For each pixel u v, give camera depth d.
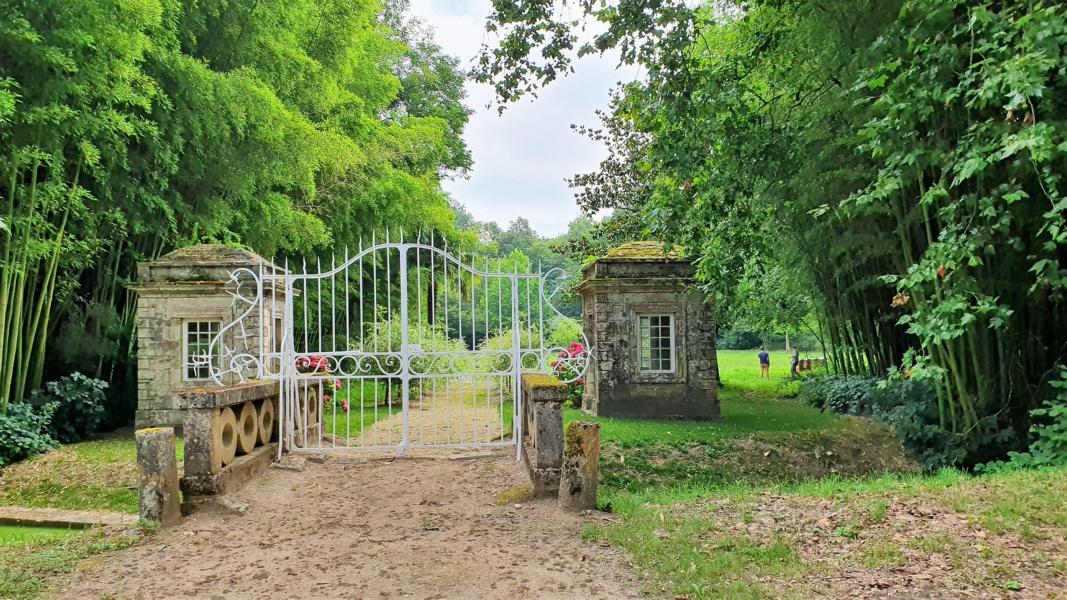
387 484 6.37
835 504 4.86
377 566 4.05
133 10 7.92
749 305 14.72
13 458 8.30
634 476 7.73
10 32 7.20
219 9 10.72
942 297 7.41
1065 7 5.59
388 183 14.77
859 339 12.32
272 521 5.15
